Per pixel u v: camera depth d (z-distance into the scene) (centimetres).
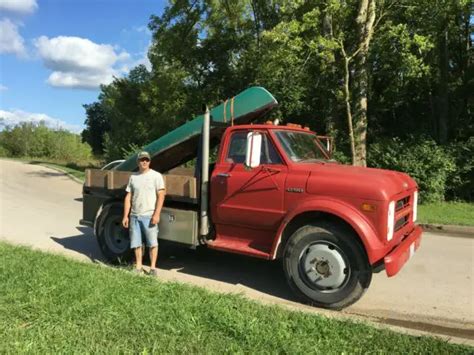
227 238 647
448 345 397
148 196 651
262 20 1945
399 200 570
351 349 388
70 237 935
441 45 1727
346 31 1498
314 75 1662
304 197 565
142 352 375
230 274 691
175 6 2003
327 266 545
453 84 1889
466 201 1520
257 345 390
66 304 469
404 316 535
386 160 1509
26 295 491
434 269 732
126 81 2317
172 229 665
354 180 541
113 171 756
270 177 591
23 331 409
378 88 1892
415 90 1856
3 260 641
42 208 1323
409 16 1414
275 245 575
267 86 1772
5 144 5181
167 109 1992
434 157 1466
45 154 5022
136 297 494
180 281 629
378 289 629
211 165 729
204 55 2000
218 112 683
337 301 540
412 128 1886
